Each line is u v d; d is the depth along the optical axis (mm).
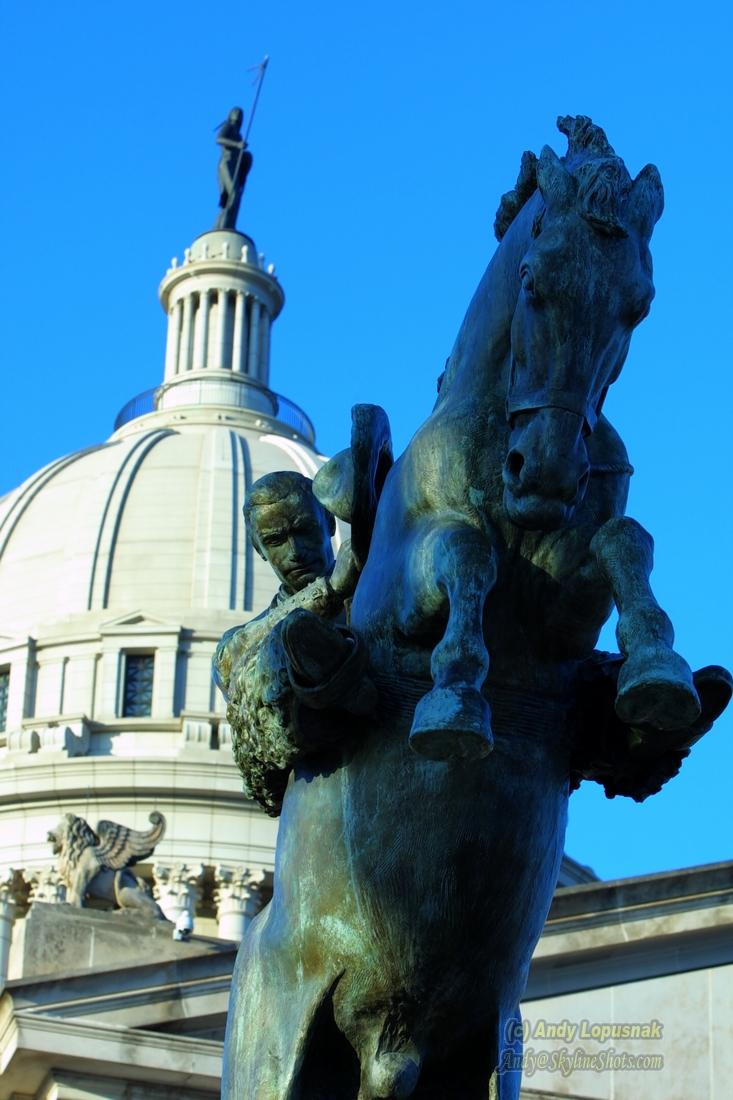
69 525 111562
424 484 8852
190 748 100938
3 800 100688
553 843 8805
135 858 65812
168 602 106938
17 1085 35375
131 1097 34781
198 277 131000
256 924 9562
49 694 104750
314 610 9711
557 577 8641
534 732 8727
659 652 8008
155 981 35656
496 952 8680
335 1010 8828
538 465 8258
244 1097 9039
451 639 8203
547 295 8336
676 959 34906
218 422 120938
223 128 138750
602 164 8523
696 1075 34250
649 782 8844
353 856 8727
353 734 8852
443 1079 8977
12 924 98500
